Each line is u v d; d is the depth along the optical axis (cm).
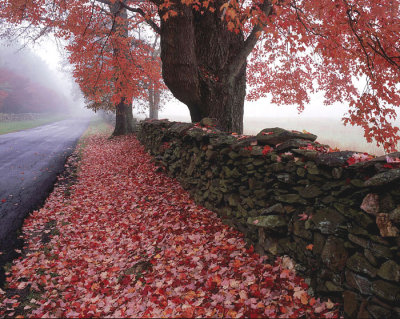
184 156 678
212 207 519
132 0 1123
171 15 529
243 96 748
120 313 299
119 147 1378
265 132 416
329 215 279
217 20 662
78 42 910
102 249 449
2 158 1127
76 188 781
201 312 281
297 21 490
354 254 248
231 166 469
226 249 391
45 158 1167
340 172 273
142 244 446
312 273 288
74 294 346
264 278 315
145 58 949
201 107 695
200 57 684
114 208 616
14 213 586
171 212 549
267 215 356
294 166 336
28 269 390
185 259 382
